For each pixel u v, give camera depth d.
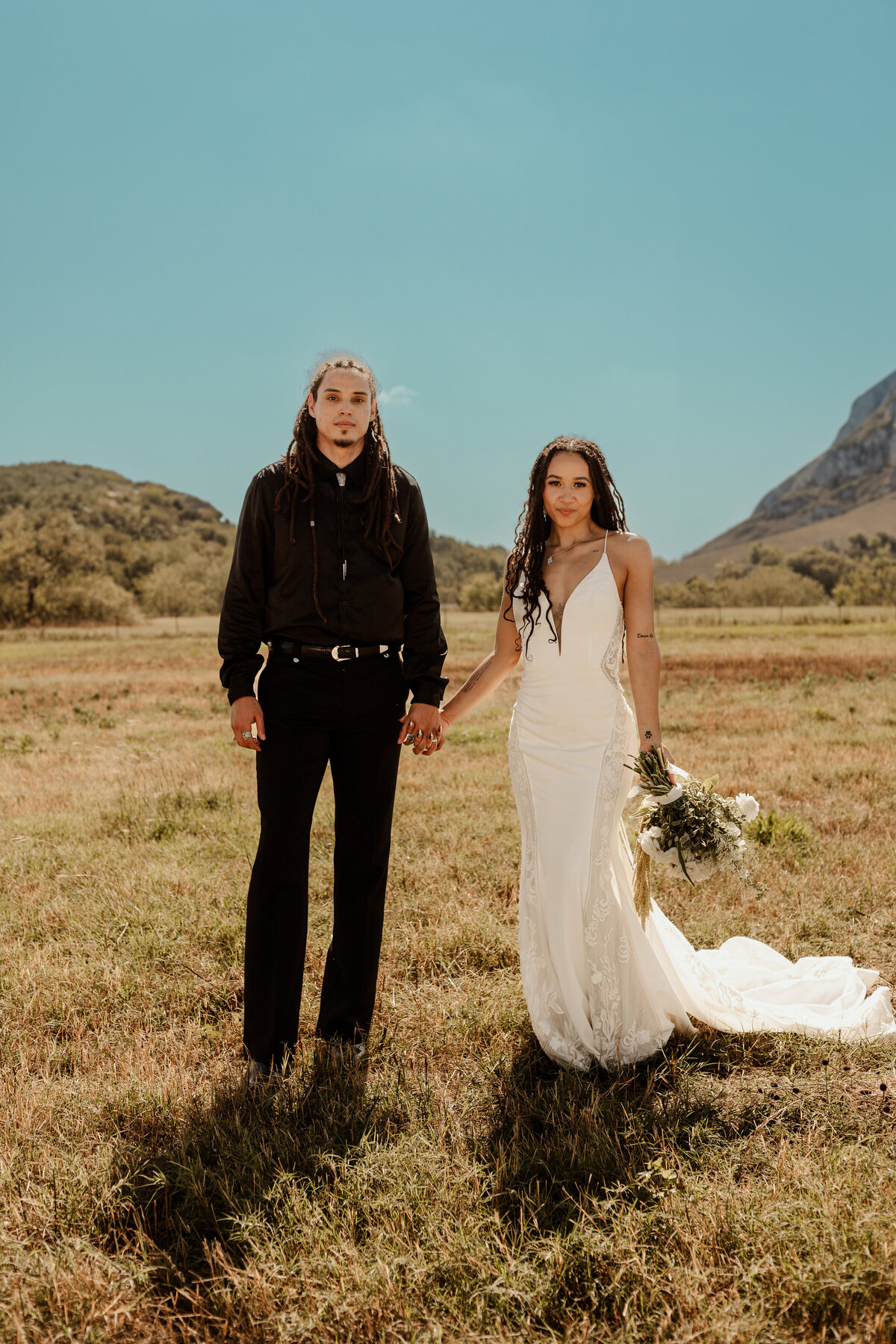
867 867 4.67
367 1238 1.96
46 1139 2.37
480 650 27.88
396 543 2.93
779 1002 3.23
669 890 4.39
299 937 2.88
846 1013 3.09
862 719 10.49
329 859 4.88
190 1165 2.22
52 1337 1.74
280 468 2.87
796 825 5.31
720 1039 2.96
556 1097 2.52
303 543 2.83
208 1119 2.44
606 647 2.92
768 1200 2.01
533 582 3.00
